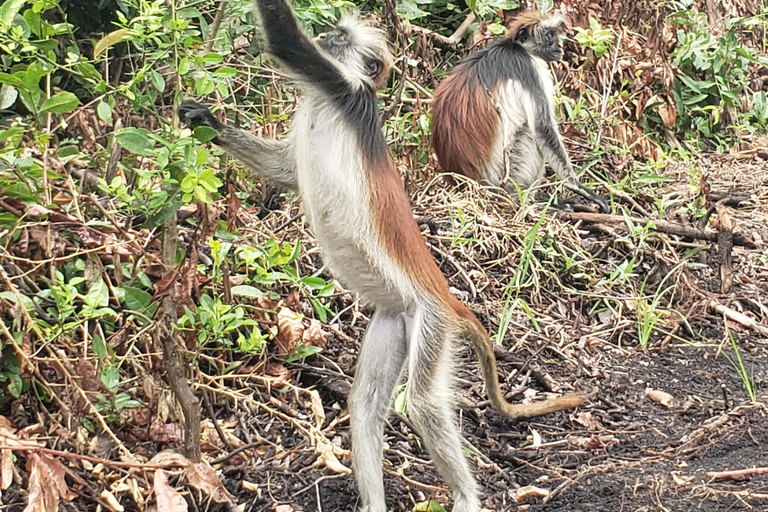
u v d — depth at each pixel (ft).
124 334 10.62
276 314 11.50
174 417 10.67
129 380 10.64
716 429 11.36
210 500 10.21
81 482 10.00
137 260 10.91
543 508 10.53
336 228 10.64
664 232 14.19
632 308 13.08
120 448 10.14
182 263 10.55
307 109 10.68
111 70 13.17
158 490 9.68
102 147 12.14
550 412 10.99
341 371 11.62
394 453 11.00
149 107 12.03
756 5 21.27
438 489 10.67
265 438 10.95
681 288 13.42
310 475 10.66
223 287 11.25
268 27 10.39
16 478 10.00
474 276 12.95
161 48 11.10
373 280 10.64
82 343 10.43
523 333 12.53
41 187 10.77
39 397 10.41
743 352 12.65
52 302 10.64
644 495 10.58
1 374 10.30
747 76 19.62
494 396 10.77
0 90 11.10
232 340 11.51
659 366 12.37
